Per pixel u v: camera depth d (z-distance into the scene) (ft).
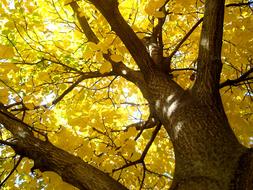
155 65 10.25
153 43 11.35
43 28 11.47
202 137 7.64
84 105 12.44
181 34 12.95
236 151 7.22
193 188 6.76
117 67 11.37
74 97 13.14
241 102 12.28
